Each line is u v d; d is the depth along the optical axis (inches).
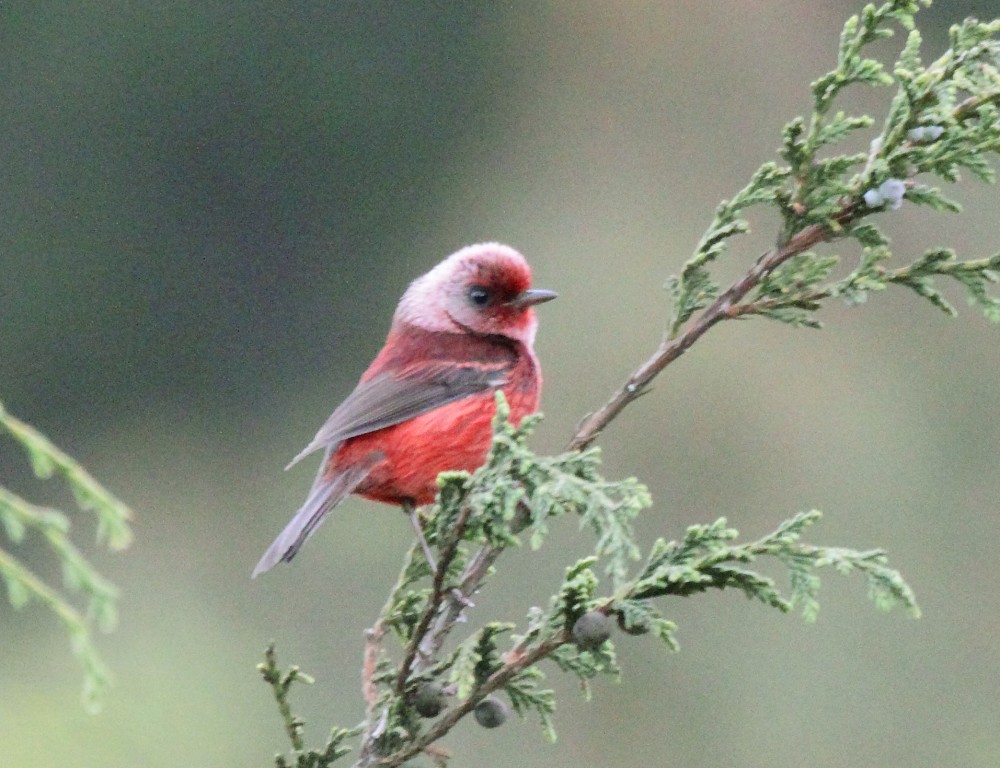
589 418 233.5
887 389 654.5
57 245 813.2
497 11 807.1
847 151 738.2
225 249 818.8
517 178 792.3
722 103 772.0
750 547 202.5
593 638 199.2
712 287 239.9
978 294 232.2
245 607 671.1
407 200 815.1
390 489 317.7
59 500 770.8
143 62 820.6
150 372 802.2
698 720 543.5
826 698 544.4
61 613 125.0
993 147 227.6
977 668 570.9
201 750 583.8
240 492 777.6
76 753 570.3
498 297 345.7
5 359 800.3
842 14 773.3
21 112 815.1
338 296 810.2
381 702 220.8
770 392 652.1
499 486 189.2
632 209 759.1
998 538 622.8
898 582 197.3
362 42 815.7
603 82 788.6
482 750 531.5
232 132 821.9
